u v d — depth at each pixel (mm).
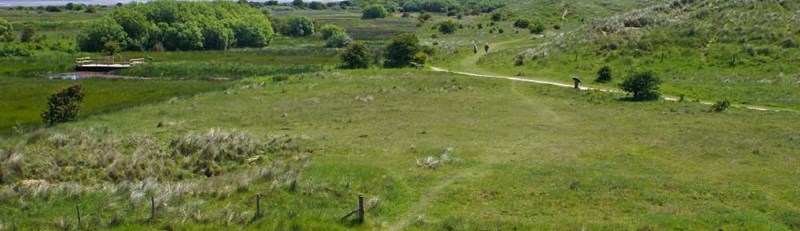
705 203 23109
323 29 132250
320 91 54625
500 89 52688
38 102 53656
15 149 32781
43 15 177125
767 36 56656
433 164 29000
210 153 32562
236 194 25703
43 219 23266
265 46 120312
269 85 59094
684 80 51594
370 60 72875
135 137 36281
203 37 114375
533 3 125000
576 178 26469
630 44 62219
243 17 125562
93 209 24281
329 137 36125
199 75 74375
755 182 25422
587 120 39500
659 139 33281
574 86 52094
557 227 21000
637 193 24312
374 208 23500
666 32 63594
